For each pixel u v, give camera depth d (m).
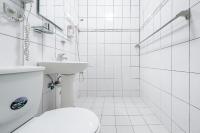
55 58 1.65
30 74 0.74
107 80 2.75
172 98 1.33
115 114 1.85
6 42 0.86
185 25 1.11
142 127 1.50
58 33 1.75
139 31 2.70
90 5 2.72
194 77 0.99
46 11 1.38
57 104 1.67
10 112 0.61
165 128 1.47
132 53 2.71
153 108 1.91
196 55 0.97
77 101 2.44
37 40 1.24
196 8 0.96
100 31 2.73
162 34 1.58
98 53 2.74
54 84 1.48
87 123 0.69
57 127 0.65
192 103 1.01
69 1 2.22
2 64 0.83
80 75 2.75
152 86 1.95
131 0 2.70
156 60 1.79
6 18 0.86
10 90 0.60
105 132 1.40
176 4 1.25
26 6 1.06
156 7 1.79
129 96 2.73
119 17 2.71
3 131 0.59
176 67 1.25
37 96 0.83
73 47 2.48
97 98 2.64
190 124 1.04
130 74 2.72
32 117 0.80
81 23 2.74
